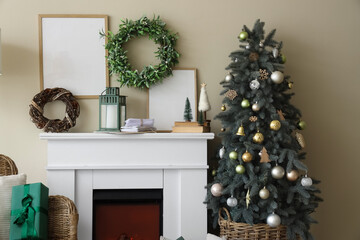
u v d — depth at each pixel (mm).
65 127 3023
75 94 3143
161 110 3154
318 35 3225
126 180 2816
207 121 2982
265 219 2609
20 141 3105
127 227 2861
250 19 3197
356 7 3236
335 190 3232
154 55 3162
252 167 2549
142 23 3068
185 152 2812
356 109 3240
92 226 2811
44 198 2312
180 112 3162
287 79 3105
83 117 3154
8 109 3104
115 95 2871
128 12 3160
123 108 2994
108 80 3152
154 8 3168
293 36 3215
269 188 2484
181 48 3178
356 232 3240
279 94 2723
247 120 2604
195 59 3182
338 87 3230
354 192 3242
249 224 2539
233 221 2617
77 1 3139
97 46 3148
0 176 2455
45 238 2277
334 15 3229
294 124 2781
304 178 2490
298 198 2578
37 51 3125
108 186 2809
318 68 3227
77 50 3143
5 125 3100
